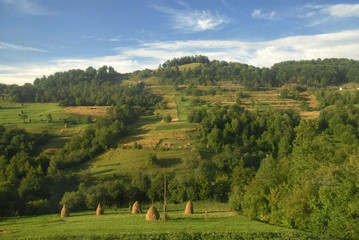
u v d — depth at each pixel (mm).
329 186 28031
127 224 31125
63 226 31594
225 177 60500
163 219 33500
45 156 89125
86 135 104438
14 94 175250
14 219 41281
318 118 112812
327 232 25656
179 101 176375
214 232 26250
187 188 56156
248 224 30688
